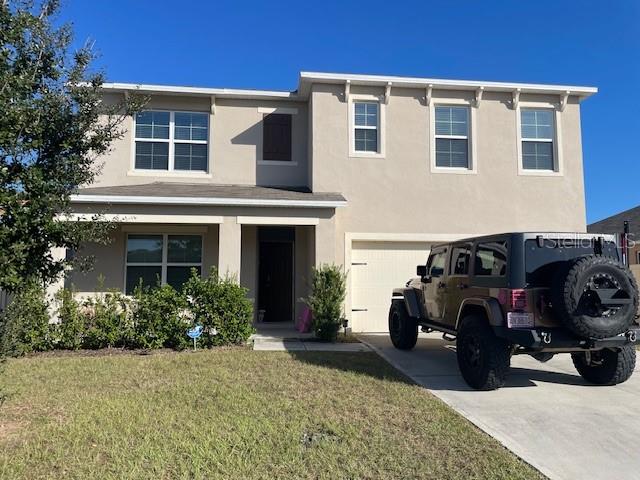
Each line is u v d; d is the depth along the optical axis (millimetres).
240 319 10227
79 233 4961
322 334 10875
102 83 5262
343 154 13062
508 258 6805
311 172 13117
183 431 5141
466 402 6391
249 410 5852
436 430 5309
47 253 4941
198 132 13688
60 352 9344
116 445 4742
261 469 4297
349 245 12906
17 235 4426
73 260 5203
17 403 6051
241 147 13734
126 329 9695
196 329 9547
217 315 10000
